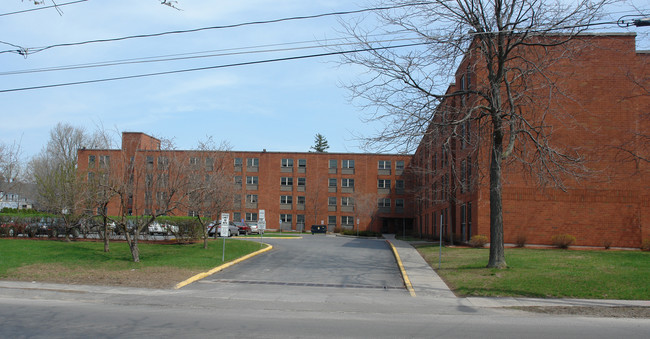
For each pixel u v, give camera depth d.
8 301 11.34
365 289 14.27
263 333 8.13
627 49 25.73
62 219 26.39
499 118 16.61
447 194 32.72
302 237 46.47
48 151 45.94
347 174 67.69
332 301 12.04
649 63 26.02
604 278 14.30
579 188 25.89
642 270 15.75
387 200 67.19
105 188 19.12
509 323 9.41
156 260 18.58
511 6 16.27
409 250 26.69
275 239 40.56
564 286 13.34
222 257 20.62
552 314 10.48
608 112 25.58
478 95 17.66
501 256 16.81
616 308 11.09
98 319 9.16
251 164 67.31
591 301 11.88
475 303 11.76
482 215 26.20
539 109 21.05
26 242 22.38
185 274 15.90
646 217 26.69
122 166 21.12
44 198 28.33
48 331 8.05
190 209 22.27
